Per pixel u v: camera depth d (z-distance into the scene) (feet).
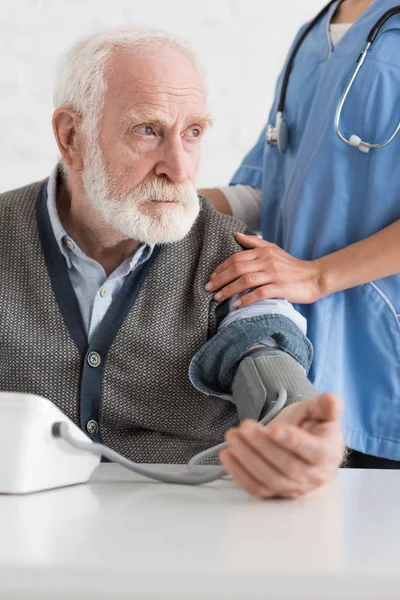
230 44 8.83
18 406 2.91
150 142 4.26
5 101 8.89
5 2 8.82
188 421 4.61
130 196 4.27
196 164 4.43
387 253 4.90
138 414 4.52
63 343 4.44
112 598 1.80
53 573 1.81
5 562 1.85
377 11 5.22
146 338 4.47
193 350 4.51
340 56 5.27
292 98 5.57
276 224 5.68
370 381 5.10
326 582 1.81
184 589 1.79
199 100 4.35
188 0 8.81
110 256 4.63
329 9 5.70
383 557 2.00
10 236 4.64
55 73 4.65
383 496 2.98
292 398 3.66
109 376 4.45
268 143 5.67
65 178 4.76
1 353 4.45
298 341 4.38
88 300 4.57
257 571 1.82
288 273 4.73
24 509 2.62
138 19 8.84
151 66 4.27
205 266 4.66
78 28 8.86
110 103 4.30
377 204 5.04
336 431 2.87
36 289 4.51
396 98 5.03
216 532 2.29
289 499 2.88
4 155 8.92
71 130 4.54
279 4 8.82
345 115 5.13
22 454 2.89
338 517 2.58
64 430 2.99
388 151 5.03
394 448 5.05
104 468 3.64
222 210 6.09
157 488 3.10
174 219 4.26
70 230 4.65
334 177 5.11
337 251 4.98
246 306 4.52
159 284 4.57
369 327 5.06
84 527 2.32
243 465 2.84
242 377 4.10
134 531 2.27
